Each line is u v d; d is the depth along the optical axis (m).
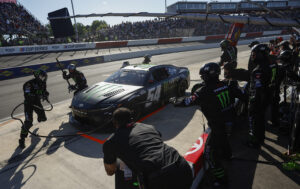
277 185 2.43
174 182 1.57
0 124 4.67
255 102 2.94
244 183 2.48
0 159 3.22
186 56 19.69
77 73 4.97
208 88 2.23
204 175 2.69
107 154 1.73
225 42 5.61
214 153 2.33
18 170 2.93
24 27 26.95
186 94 6.33
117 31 31.97
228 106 2.28
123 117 1.82
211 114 2.25
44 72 3.96
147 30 33.41
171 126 4.10
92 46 26.27
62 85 9.37
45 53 22.38
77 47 25.02
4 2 26.14
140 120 4.49
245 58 14.36
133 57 21.70
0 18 24.42
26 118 3.63
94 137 3.81
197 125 4.08
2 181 2.72
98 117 3.83
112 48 27.08
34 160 3.16
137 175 1.66
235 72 3.79
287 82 3.90
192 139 3.52
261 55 2.83
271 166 2.75
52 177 2.75
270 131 3.67
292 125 2.92
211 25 38.47
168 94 5.34
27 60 18.70
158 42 31.38
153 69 5.06
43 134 4.04
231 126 2.30
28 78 12.27
